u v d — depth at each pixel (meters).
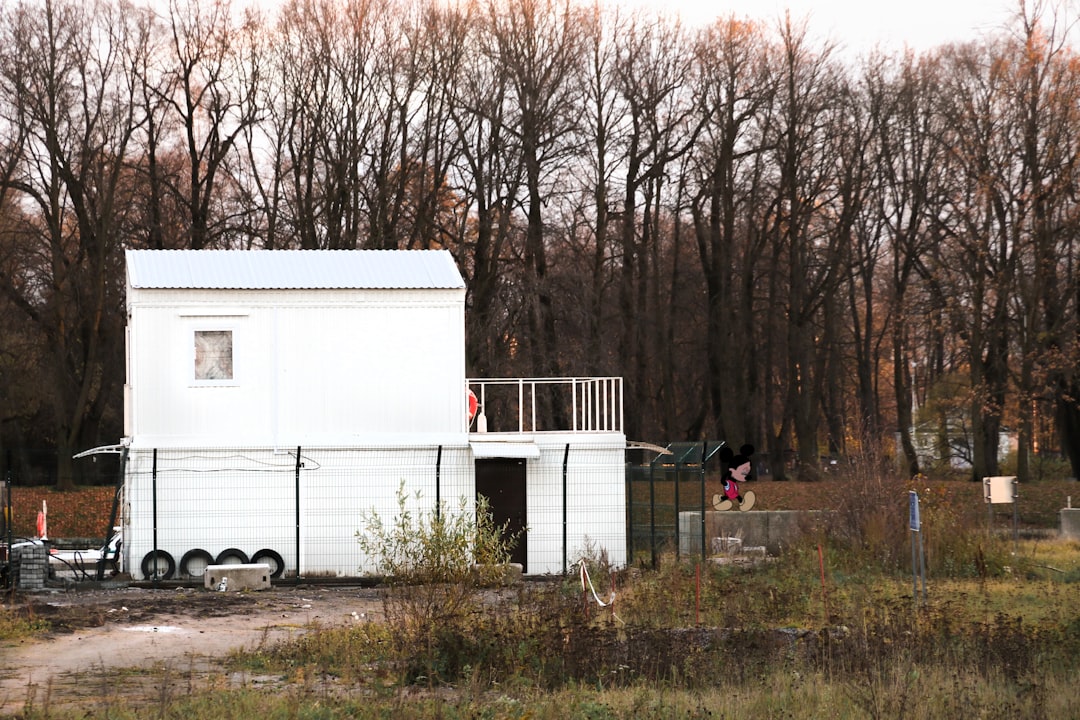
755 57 81.19
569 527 45.56
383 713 19.20
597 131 79.38
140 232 75.38
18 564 39.44
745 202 81.75
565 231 78.69
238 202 78.19
